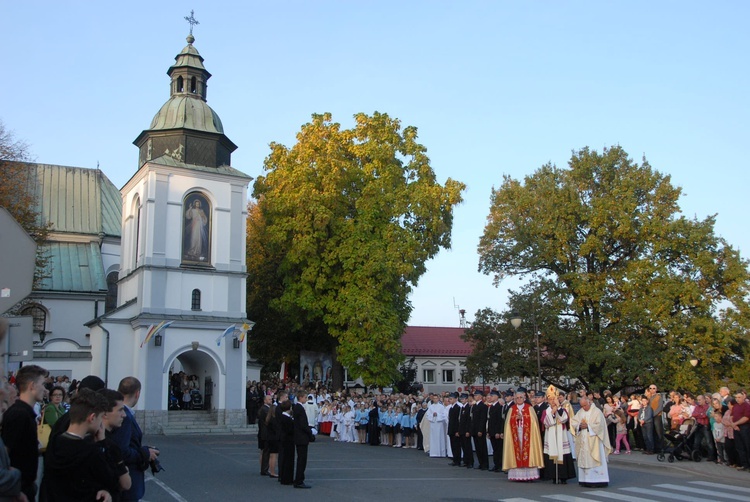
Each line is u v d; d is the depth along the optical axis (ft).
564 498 44.37
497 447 61.41
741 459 59.26
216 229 118.01
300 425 48.67
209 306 115.14
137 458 23.59
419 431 86.22
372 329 112.47
